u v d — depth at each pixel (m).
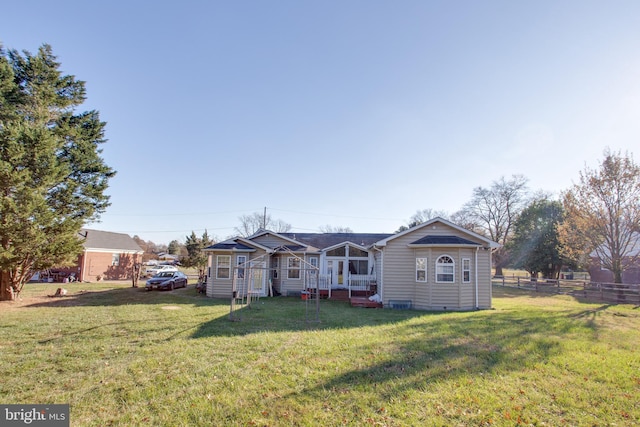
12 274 17.45
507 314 14.04
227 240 22.27
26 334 9.99
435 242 16.20
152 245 82.50
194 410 5.09
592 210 20.77
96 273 35.69
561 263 30.59
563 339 9.30
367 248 22.91
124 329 10.66
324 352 8.02
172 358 7.58
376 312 14.84
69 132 18.22
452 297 15.83
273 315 13.53
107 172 19.86
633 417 4.93
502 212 43.91
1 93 15.80
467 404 5.27
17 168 15.12
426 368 6.87
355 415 4.94
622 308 16.23
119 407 5.24
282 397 5.52
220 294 20.70
